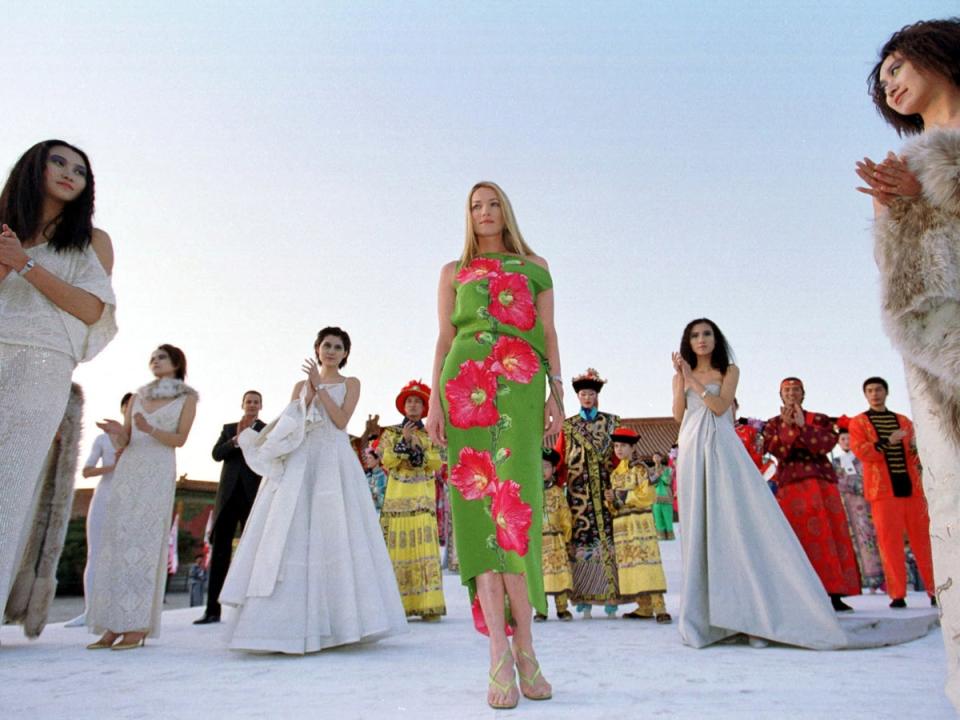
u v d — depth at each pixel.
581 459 5.86
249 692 2.57
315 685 2.70
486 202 2.95
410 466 5.98
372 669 3.09
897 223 1.56
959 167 1.48
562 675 2.83
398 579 5.73
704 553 3.91
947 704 2.17
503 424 2.56
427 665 3.19
